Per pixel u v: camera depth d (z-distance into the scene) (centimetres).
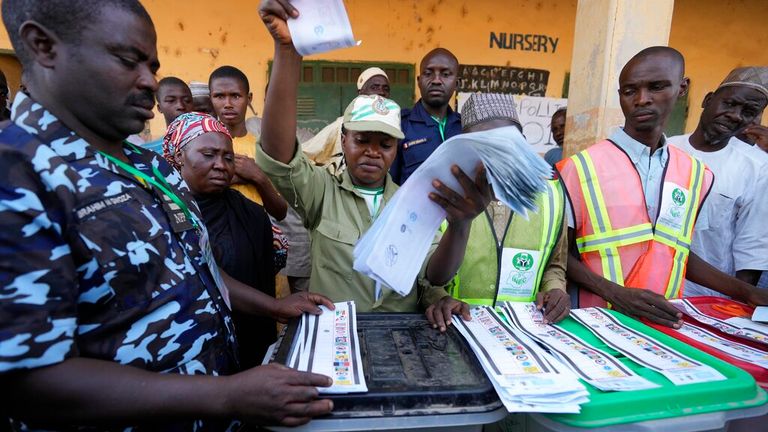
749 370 85
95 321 64
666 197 138
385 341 92
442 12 420
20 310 52
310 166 128
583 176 144
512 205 73
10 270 52
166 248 74
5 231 53
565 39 440
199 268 82
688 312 116
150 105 72
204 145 131
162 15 386
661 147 142
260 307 103
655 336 98
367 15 410
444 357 84
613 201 139
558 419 69
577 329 102
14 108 67
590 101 202
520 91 443
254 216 149
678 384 74
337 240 130
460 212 87
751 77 165
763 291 124
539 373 74
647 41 193
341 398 66
